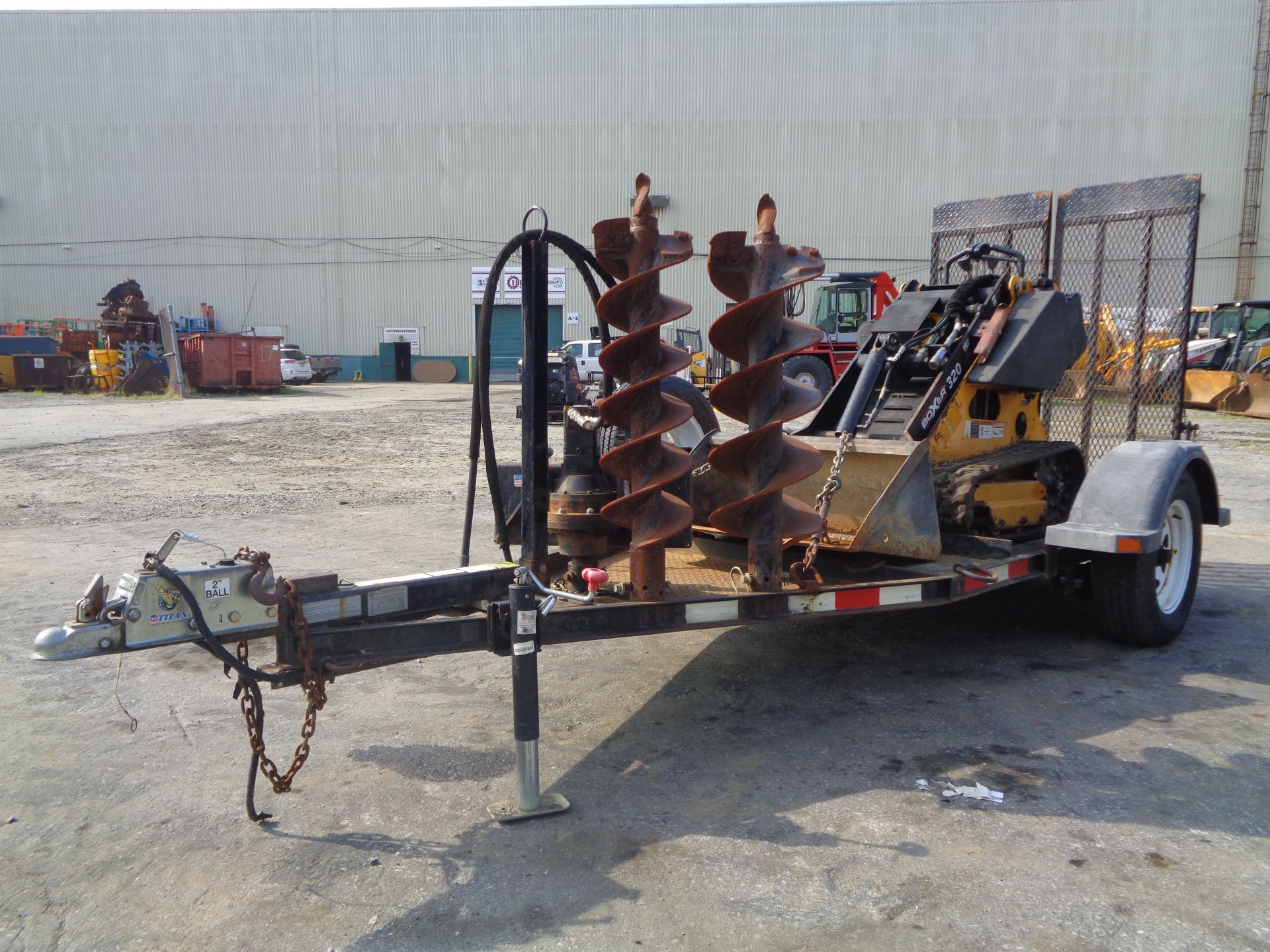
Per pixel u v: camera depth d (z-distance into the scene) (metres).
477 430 3.90
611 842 3.12
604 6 38.12
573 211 39.22
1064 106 36.62
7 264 40.41
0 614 5.64
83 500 9.61
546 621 3.35
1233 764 3.66
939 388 4.86
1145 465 4.84
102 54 39.38
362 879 2.91
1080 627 5.50
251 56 39.34
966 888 2.83
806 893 2.81
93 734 4.03
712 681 4.64
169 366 26.59
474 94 39.03
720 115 38.06
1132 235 5.93
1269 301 20.64
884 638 5.30
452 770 3.67
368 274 40.12
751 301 3.56
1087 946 2.56
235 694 3.11
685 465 3.71
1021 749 3.81
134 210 40.06
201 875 2.94
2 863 3.02
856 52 37.28
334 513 9.05
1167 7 35.88
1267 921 2.67
